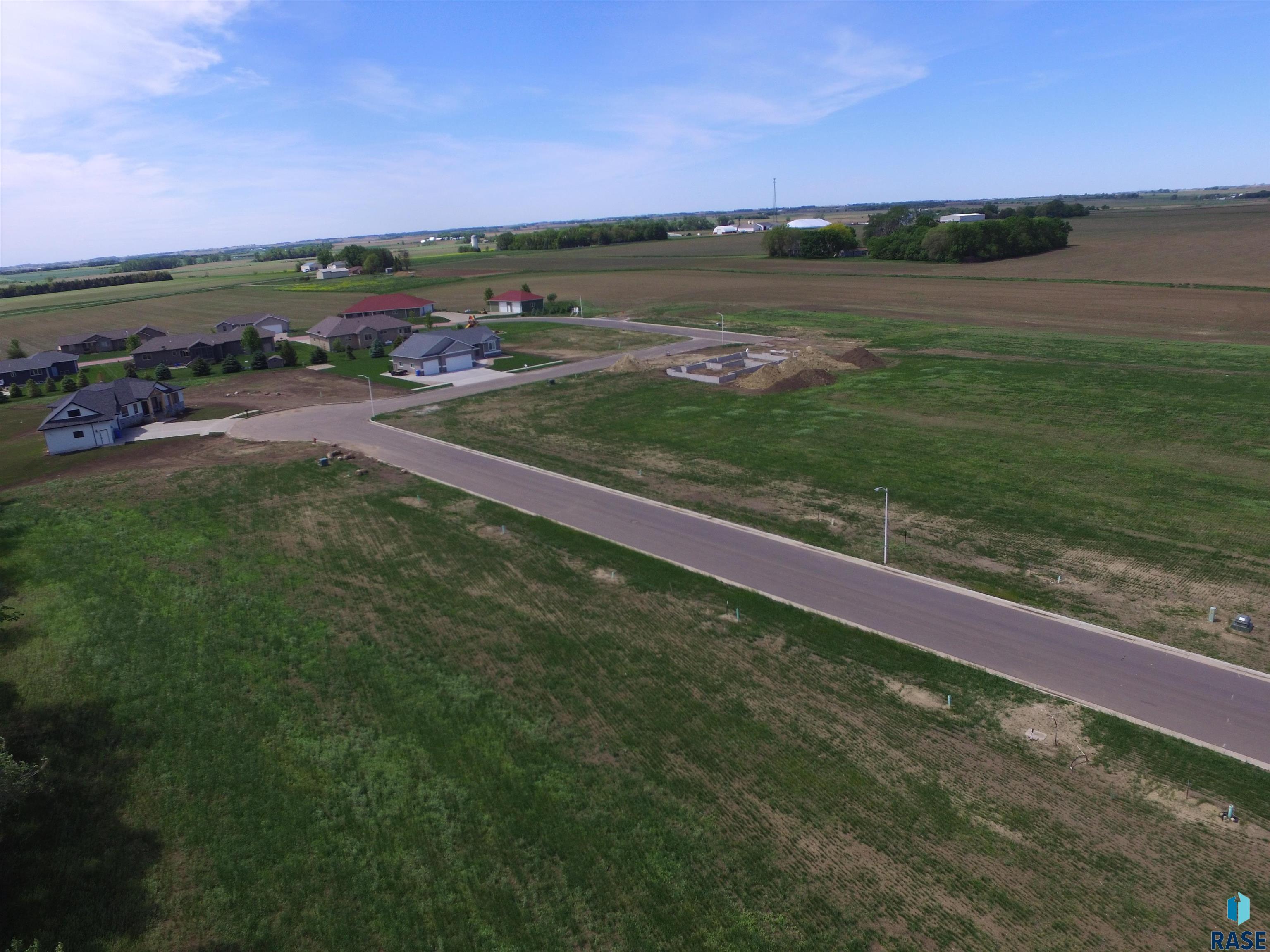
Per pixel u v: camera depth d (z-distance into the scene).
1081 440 60.12
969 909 22.17
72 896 23.75
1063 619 36.16
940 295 141.00
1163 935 21.12
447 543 47.28
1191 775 26.78
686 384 85.00
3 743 25.86
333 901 23.23
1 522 52.00
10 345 143.50
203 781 28.20
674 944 21.42
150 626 38.34
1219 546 42.44
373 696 32.62
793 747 29.00
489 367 98.94
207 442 70.56
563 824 25.70
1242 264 157.62
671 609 38.88
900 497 51.09
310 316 159.75
